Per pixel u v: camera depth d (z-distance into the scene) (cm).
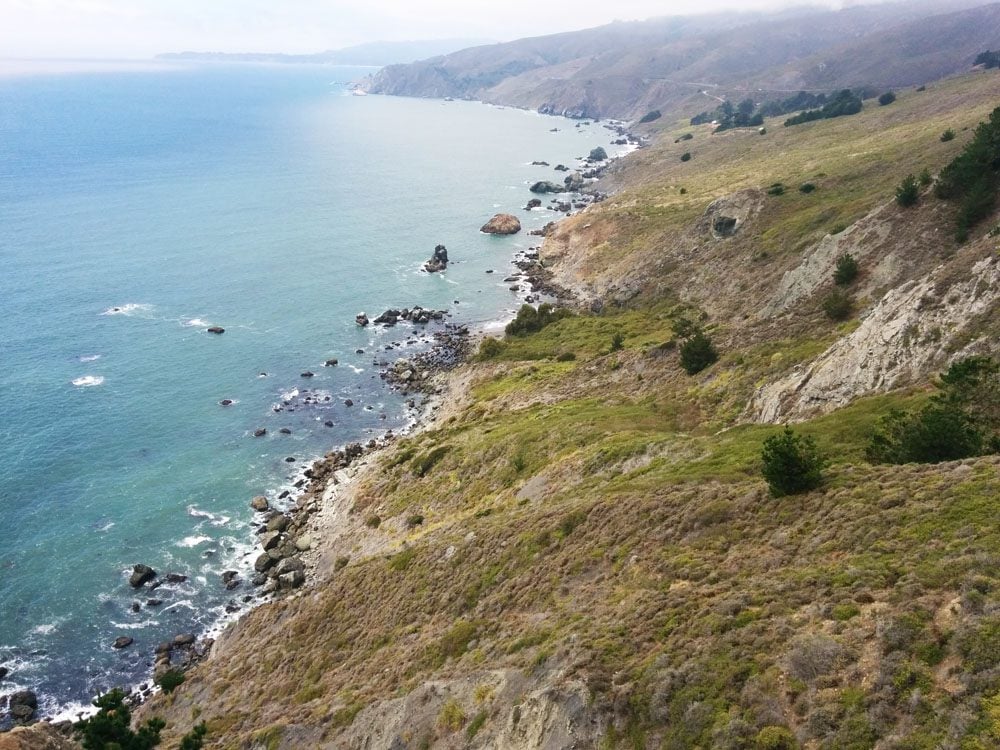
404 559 4328
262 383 8625
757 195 10538
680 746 1606
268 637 4444
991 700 1248
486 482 5447
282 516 6125
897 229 6325
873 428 3275
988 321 3569
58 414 7569
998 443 2575
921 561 1764
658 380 6275
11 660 4628
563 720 1905
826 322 5688
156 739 2431
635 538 2908
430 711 2508
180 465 6869
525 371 8231
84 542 5738
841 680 1511
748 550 2352
